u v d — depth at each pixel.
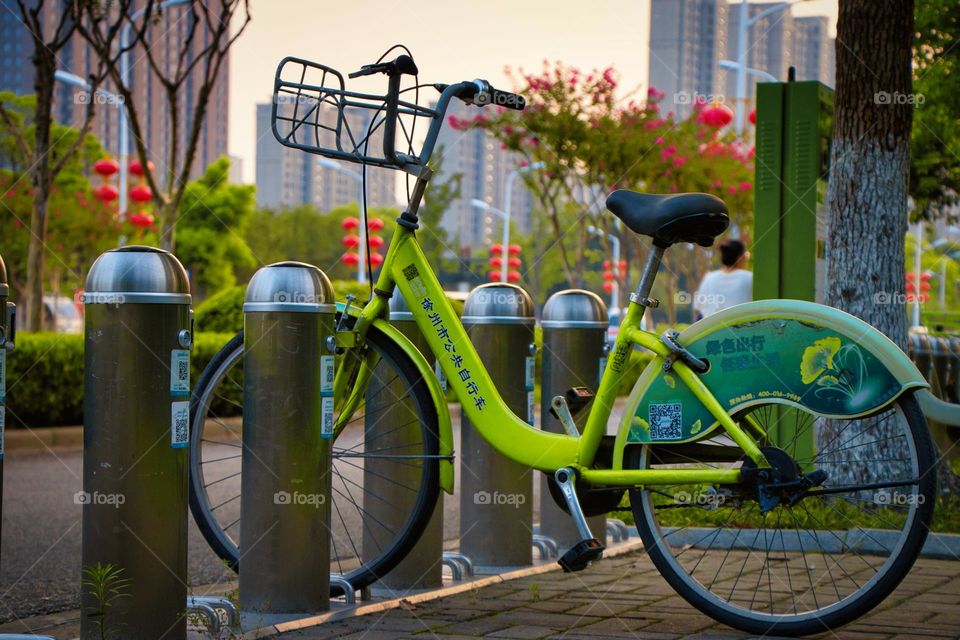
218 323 14.48
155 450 3.46
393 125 4.15
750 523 5.17
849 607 3.70
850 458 5.68
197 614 3.87
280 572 3.97
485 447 5.05
